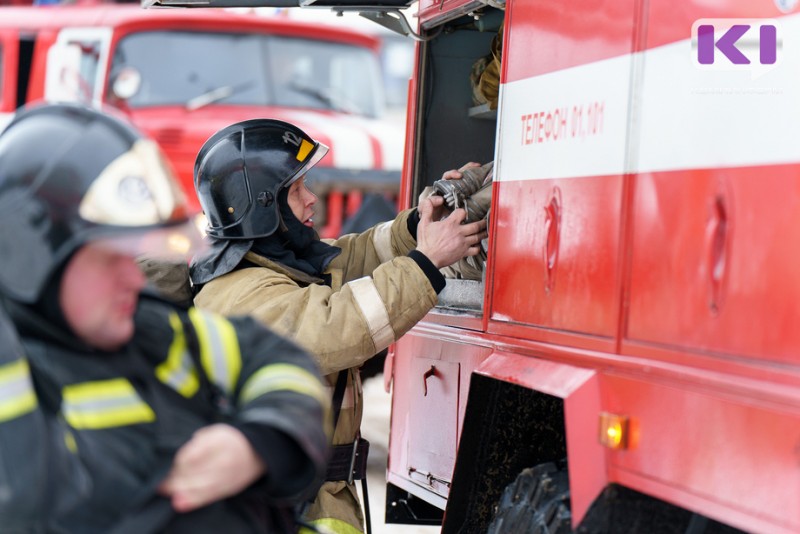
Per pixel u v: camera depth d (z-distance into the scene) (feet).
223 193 12.94
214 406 7.23
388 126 45.96
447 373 13.98
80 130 6.68
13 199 6.47
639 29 9.70
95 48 43.60
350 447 13.08
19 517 6.33
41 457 6.36
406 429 15.49
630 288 9.64
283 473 6.80
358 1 16.78
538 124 11.43
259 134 13.17
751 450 8.16
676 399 8.96
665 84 9.32
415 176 16.63
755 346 8.21
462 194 13.62
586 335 10.25
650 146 9.46
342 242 15.34
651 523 9.68
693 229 8.90
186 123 43.04
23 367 6.47
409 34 16.66
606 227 10.02
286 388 6.99
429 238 12.97
